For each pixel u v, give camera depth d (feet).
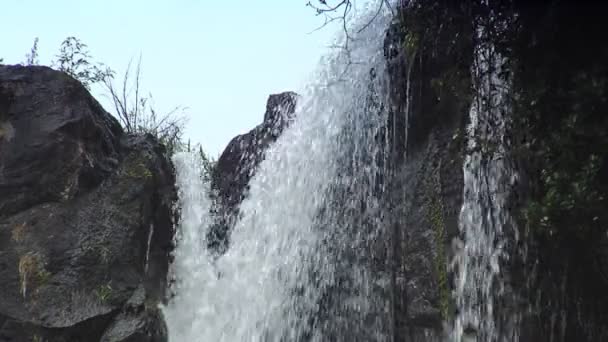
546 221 20.52
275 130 41.96
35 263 23.73
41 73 27.55
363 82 32.40
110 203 26.32
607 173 19.77
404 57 29.37
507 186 24.02
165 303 28.02
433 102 28.02
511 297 23.57
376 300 27.99
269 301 32.45
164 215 29.25
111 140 28.55
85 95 27.96
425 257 26.27
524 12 23.18
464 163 25.99
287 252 33.19
